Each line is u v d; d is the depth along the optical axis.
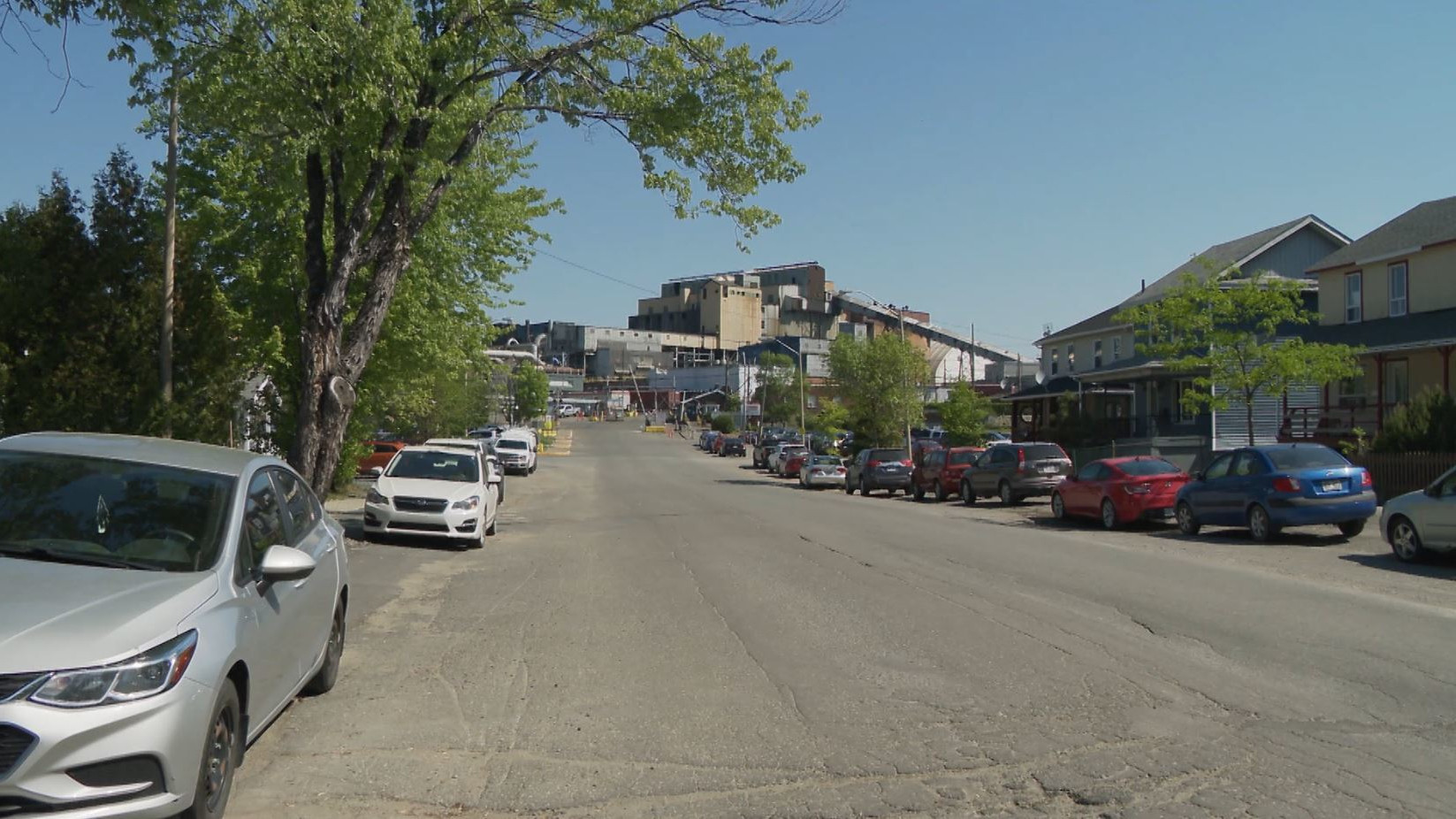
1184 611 11.00
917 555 16.33
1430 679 8.05
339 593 8.02
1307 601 11.58
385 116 15.10
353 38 13.69
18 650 4.54
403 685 8.22
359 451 29.97
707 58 16.95
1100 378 41.75
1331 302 34.50
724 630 10.32
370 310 16.61
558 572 14.84
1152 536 19.31
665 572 14.67
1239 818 5.36
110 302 14.77
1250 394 26.52
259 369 23.33
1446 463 22.30
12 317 14.30
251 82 14.05
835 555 16.42
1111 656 8.95
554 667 8.82
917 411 49.44
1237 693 7.73
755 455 58.78
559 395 141.88
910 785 5.91
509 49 15.88
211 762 5.14
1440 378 29.81
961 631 10.07
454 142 17.91
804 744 6.64
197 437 16.16
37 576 5.24
